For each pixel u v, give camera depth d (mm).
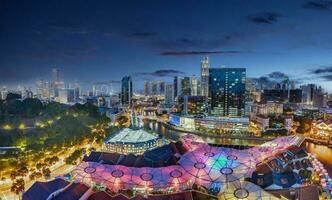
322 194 167375
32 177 183625
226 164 174500
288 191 160000
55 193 141750
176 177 165375
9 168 194500
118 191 160750
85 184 150875
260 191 149875
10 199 160750
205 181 163125
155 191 161375
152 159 196750
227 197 149500
